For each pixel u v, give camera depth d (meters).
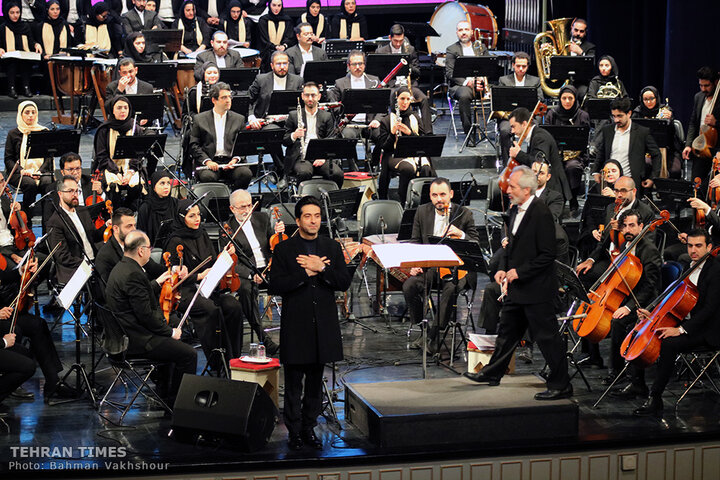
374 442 12.36
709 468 12.78
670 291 13.92
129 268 12.99
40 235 19.22
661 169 19.78
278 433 12.72
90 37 28.17
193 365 13.22
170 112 25.47
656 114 21.59
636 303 14.04
